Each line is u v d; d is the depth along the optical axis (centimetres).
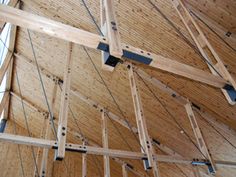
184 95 529
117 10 441
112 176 785
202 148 483
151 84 530
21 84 688
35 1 495
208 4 362
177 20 410
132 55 236
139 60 242
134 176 758
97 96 618
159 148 649
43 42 564
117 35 232
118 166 762
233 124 527
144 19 435
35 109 705
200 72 271
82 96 629
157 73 506
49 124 565
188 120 570
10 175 661
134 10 430
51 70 616
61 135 339
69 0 468
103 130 586
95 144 735
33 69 632
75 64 575
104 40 226
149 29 444
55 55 579
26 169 682
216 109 520
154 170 406
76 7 471
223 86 285
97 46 228
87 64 562
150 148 405
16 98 720
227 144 566
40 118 734
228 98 290
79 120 705
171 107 559
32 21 203
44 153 477
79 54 551
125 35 467
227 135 551
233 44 396
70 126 735
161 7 405
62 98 371
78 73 591
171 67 254
